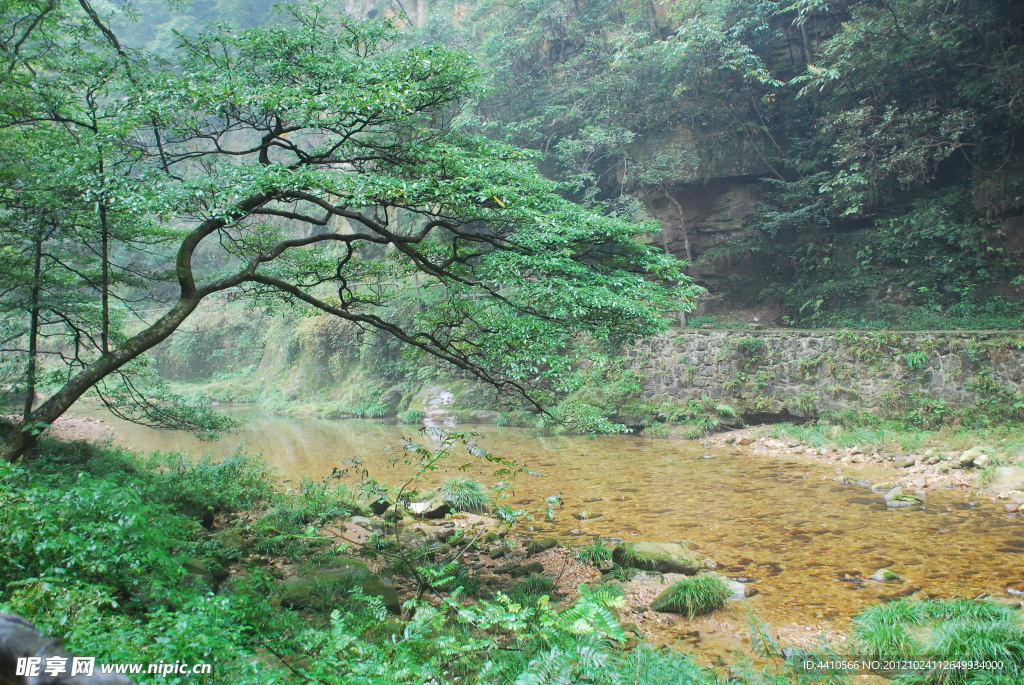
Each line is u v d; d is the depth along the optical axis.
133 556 4.73
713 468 13.98
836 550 8.37
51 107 7.95
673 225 22.91
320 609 6.07
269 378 32.44
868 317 19.19
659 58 21.88
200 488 9.97
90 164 6.95
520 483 12.95
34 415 6.81
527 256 7.54
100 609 4.14
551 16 24.05
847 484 12.09
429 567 6.05
